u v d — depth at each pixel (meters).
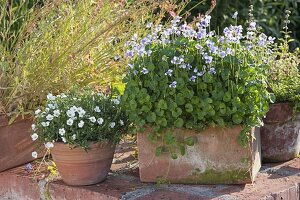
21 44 3.25
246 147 2.50
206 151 2.54
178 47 2.53
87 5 3.26
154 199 2.43
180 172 2.59
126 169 2.87
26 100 3.04
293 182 2.60
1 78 3.01
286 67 2.95
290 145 2.87
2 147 2.95
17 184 2.88
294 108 2.78
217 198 2.41
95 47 3.24
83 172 2.61
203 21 2.54
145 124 2.55
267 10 5.16
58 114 2.56
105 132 2.60
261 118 2.61
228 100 2.43
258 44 2.66
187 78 2.46
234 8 5.03
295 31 5.36
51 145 2.58
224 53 2.42
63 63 3.07
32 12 3.24
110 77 3.28
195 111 2.48
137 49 2.52
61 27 3.18
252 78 2.46
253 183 2.59
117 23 3.04
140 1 3.21
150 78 2.49
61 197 2.67
